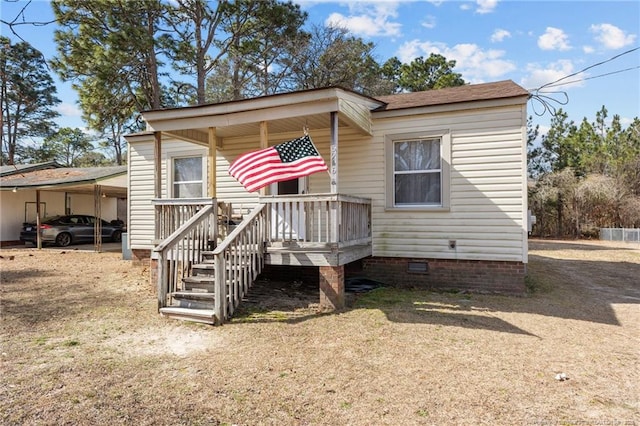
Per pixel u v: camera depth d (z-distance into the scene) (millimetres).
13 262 11859
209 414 2957
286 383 3498
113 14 16047
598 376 3666
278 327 5156
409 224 7961
